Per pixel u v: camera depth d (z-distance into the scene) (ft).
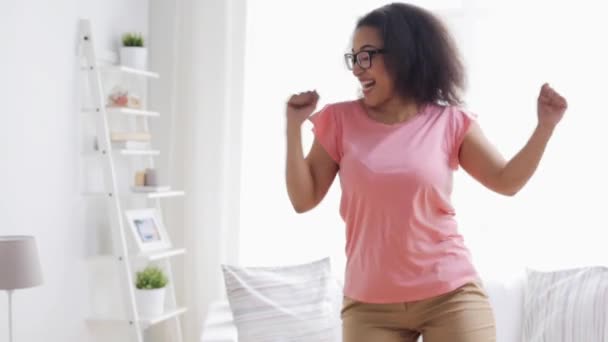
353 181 6.21
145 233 12.67
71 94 11.80
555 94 5.88
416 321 6.23
